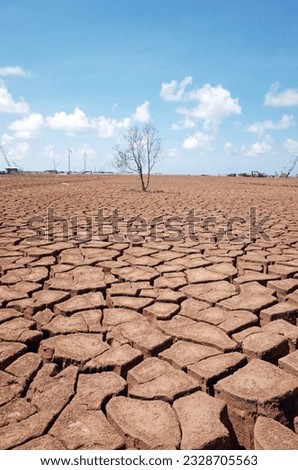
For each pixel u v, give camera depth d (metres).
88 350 2.36
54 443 1.58
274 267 4.21
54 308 3.10
